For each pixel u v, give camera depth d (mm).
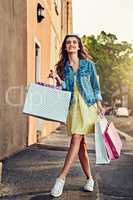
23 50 10633
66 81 5379
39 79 13977
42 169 7355
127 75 75500
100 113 5355
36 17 12953
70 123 5375
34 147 10938
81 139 5477
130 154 10055
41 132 13781
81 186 5953
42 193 5547
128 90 75000
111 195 5543
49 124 17422
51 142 12664
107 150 5230
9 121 9000
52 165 7828
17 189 5766
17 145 9914
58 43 22938
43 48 14961
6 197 5332
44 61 15375
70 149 5375
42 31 14594
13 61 9383
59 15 23562
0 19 8188
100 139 5242
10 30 9070
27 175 6773
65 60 5445
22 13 10469
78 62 5406
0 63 8203
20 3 10195
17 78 9859
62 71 5406
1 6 8258
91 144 12078
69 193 5551
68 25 34781
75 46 5395
